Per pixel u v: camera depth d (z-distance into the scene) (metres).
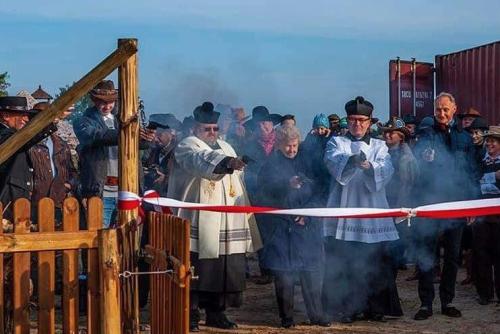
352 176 10.85
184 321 6.92
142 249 8.45
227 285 10.64
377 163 11.01
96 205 7.67
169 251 7.48
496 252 12.66
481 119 14.20
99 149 11.19
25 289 7.54
